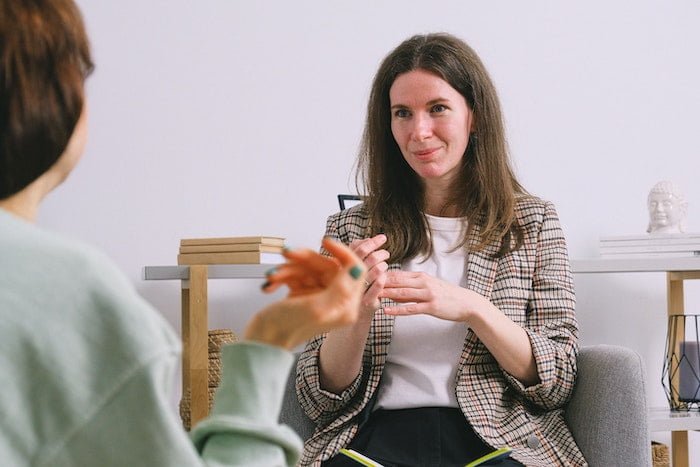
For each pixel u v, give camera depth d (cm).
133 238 288
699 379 274
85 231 286
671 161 308
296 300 72
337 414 191
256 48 294
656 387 302
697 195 308
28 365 65
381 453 179
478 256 193
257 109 293
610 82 306
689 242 264
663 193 275
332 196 295
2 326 64
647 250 267
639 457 182
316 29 296
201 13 293
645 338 302
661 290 303
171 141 290
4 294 65
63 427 66
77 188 286
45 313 65
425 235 196
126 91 289
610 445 183
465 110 194
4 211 69
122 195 288
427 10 299
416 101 191
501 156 198
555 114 303
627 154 306
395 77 198
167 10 291
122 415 66
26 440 65
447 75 192
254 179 292
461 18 300
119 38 289
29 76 72
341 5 297
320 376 189
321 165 295
